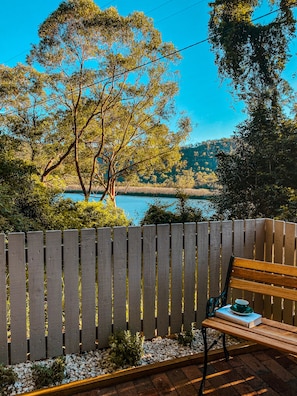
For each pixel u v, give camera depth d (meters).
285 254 2.75
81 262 2.37
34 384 2.03
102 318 2.47
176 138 15.01
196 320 2.80
